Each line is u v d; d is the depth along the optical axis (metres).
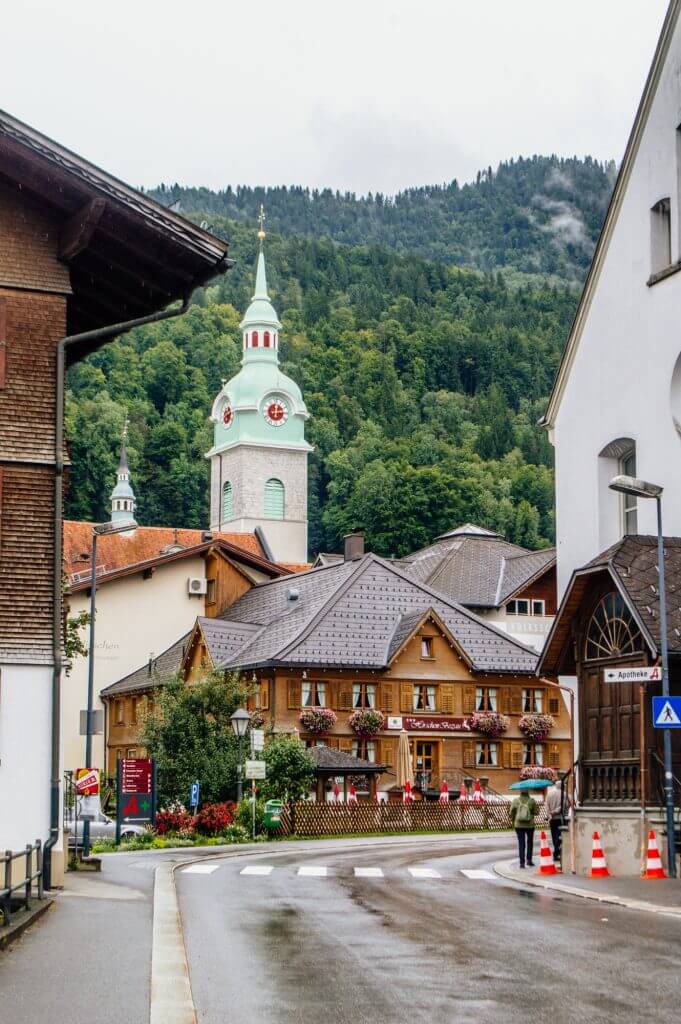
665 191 34.47
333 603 66.19
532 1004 13.09
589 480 37.09
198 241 25.48
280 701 61.84
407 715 64.25
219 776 52.19
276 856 37.75
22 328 24.98
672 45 34.19
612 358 36.28
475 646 67.25
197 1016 12.48
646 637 28.70
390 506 160.00
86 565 98.44
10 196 25.17
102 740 78.44
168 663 74.50
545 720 66.31
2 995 13.44
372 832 53.38
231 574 80.50
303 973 14.88
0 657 23.91
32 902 21.02
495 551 92.81
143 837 45.19
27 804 23.78
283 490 166.38
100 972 14.85
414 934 18.23
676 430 33.81
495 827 57.22
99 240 26.03
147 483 187.25
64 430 25.58
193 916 20.34
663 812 29.39
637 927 19.28
